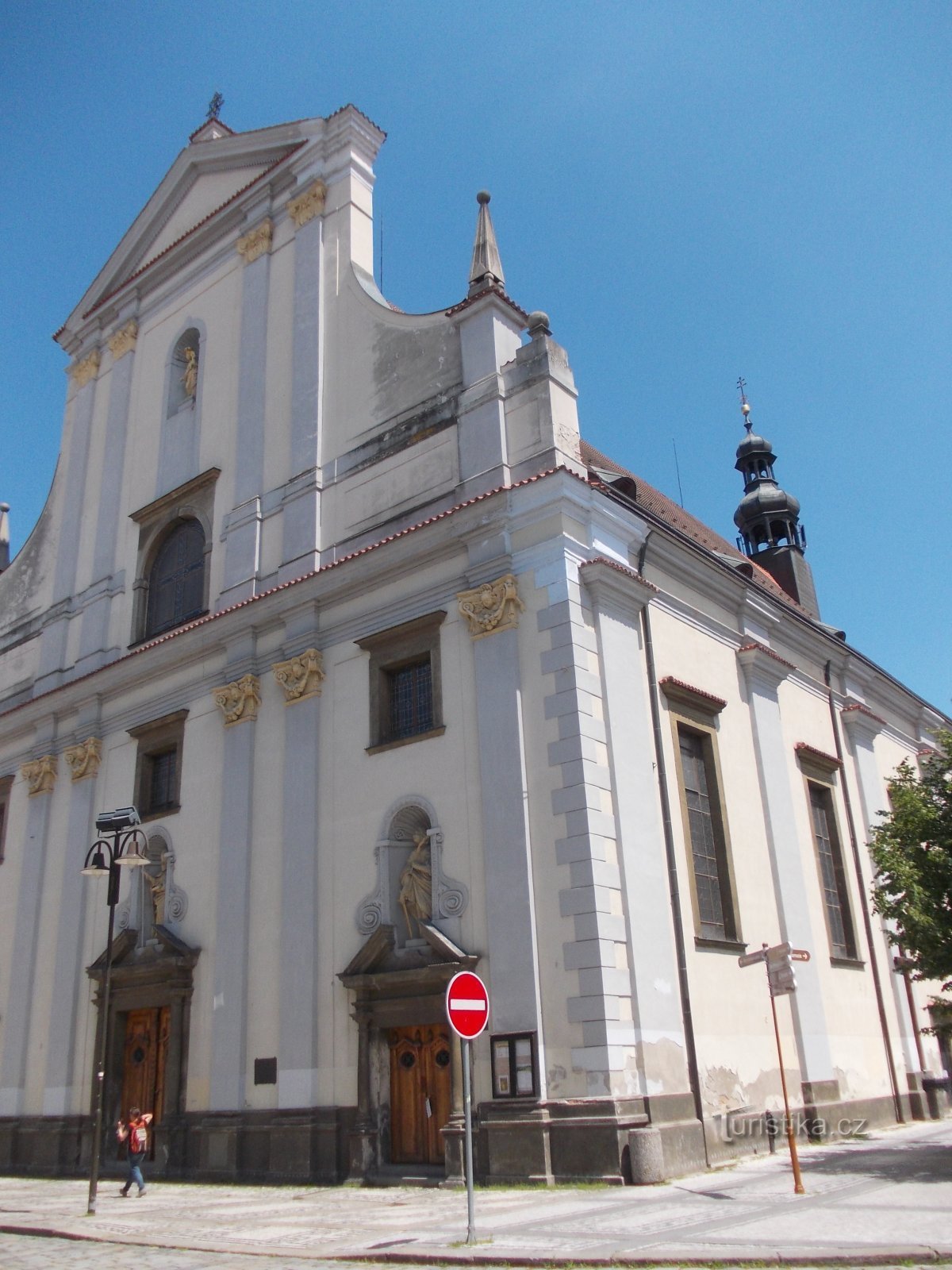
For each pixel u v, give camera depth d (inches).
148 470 1009.5
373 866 670.5
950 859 610.2
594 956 553.9
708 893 690.8
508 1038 565.9
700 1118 589.6
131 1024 814.5
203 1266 373.1
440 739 659.4
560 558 633.6
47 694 973.8
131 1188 664.4
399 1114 625.6
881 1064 840.3
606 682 627.2
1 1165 845.2
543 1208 458.3
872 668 1053.8
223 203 1031.6
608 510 676.7
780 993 490.9
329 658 751.1
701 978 640.4
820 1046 749.9
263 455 880.9
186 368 1034.1
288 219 956.0
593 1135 526.0
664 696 696.4
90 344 1150.3
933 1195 436.5
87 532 1057.5
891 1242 331.9
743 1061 655.8
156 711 877.2
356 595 746.8
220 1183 672.4
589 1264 330.0
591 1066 539.5
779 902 764.6
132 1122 642.2
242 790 767.1
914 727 1179.3
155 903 813.9
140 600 957.8
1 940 955.3
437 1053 617.6
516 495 663.8
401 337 804.6
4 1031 902.4
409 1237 402.3
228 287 994.1
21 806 993.5
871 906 905.5
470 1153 389.1
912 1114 853.2
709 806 722.2
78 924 872.3
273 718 774.5
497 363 725.3
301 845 714.2
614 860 588.7
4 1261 405.7
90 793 911.0
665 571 749.3
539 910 581.9
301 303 902.4
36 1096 851.4
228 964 730.8
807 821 855.7
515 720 618.8
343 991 661.3
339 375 846.5
